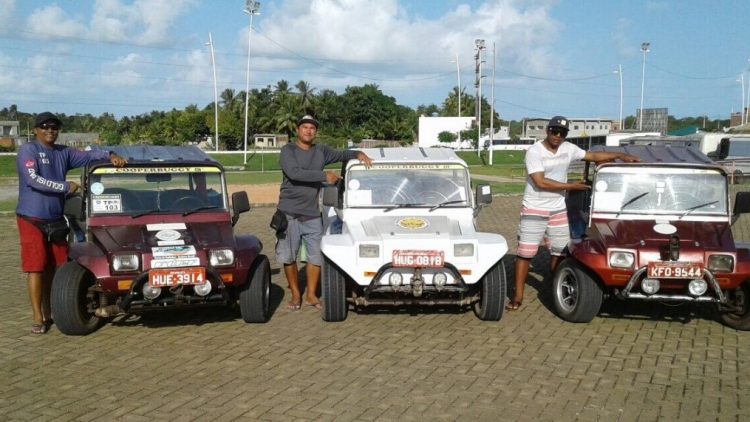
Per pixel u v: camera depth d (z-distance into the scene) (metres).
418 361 5.66
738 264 6.38
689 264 6.30
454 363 5.62
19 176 6.50
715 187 7.36
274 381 5.21
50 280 6.85
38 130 6.62
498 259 6.52
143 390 5.04
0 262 10.35
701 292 6.33
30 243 6.45
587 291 6.62
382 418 4.54
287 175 7.12
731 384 5.18
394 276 6.43
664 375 5.36
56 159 6.71
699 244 6.53
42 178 6.45
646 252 6.43
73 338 6.33
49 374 5.38
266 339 6.29
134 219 6.85
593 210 7.36
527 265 7.32
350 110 116.88
